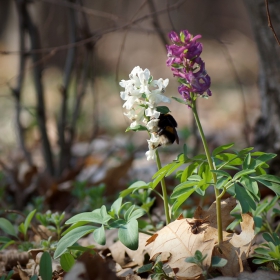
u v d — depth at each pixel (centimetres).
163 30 847
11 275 498
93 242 642
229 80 2645
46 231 628
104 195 898
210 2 3766
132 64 3152
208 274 441
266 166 470
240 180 430
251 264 476
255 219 491
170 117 486
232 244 459
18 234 689
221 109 2027
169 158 1177
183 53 416
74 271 464
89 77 979
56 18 1522
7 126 1591
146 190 602
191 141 1332
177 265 454
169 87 2473
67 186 918
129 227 449
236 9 3822
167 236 476
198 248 457
